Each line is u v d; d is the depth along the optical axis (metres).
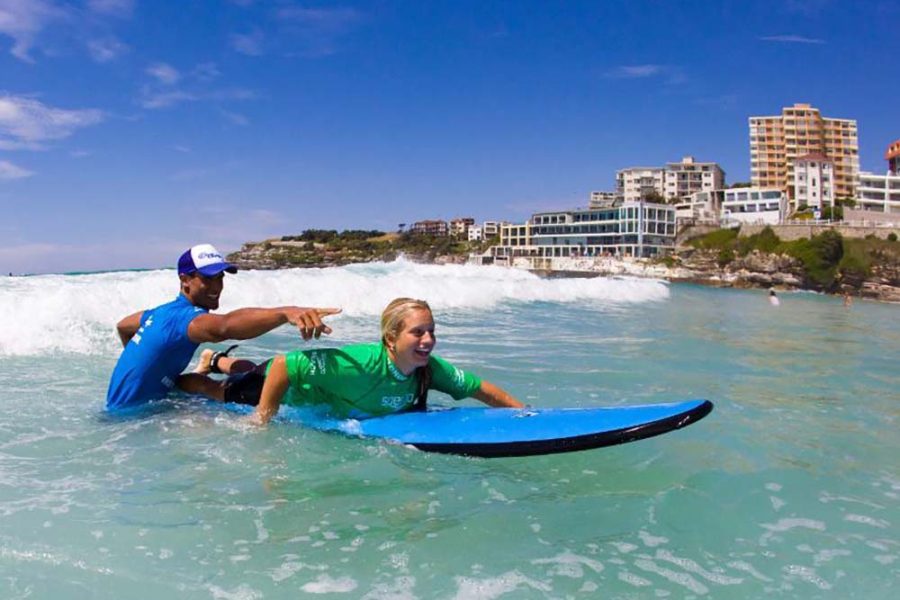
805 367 7.61
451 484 3.29
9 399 4.77
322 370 3.92
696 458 3.80
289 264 173.62
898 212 96.88
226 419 4.26
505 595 2.23
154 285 9.84
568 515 2.95
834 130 146.00
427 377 4.18
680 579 2.38
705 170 152.38
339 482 3.26
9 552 2.41
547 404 5.07
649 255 102.19
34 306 8.20
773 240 81.31
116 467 3.39
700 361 7.75
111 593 2.17
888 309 34.91
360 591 2.23
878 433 4.55
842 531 2.85
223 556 2.46
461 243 177.00
